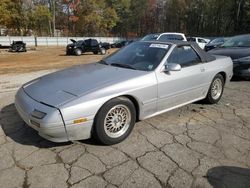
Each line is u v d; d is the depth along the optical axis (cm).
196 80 462
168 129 407
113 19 6531
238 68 746
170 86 411
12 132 382
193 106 522
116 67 416
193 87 461
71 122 309
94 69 414
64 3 5919
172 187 269
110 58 467
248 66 735
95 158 318
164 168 301
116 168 298
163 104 411
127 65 419
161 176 286
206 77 487
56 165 301
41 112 307
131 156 325
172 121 439
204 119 454
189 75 444
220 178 286
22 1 4466
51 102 314
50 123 300
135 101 374
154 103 395
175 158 323
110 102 336
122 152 334
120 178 281
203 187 270
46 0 5525
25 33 4809
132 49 465
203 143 364
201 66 475
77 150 335
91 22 6062
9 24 4462
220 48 860
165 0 7175
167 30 6856
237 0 5231
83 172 289
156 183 274
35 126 313
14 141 355
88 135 332
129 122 366
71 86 345
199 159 322
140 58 427
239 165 312
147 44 462
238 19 5222
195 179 283
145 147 348
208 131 405
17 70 1139
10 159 311
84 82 355
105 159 316
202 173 294
